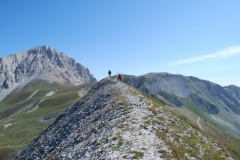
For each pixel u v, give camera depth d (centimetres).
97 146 2089
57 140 3716
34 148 4566
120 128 2386
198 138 2712
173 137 2291
